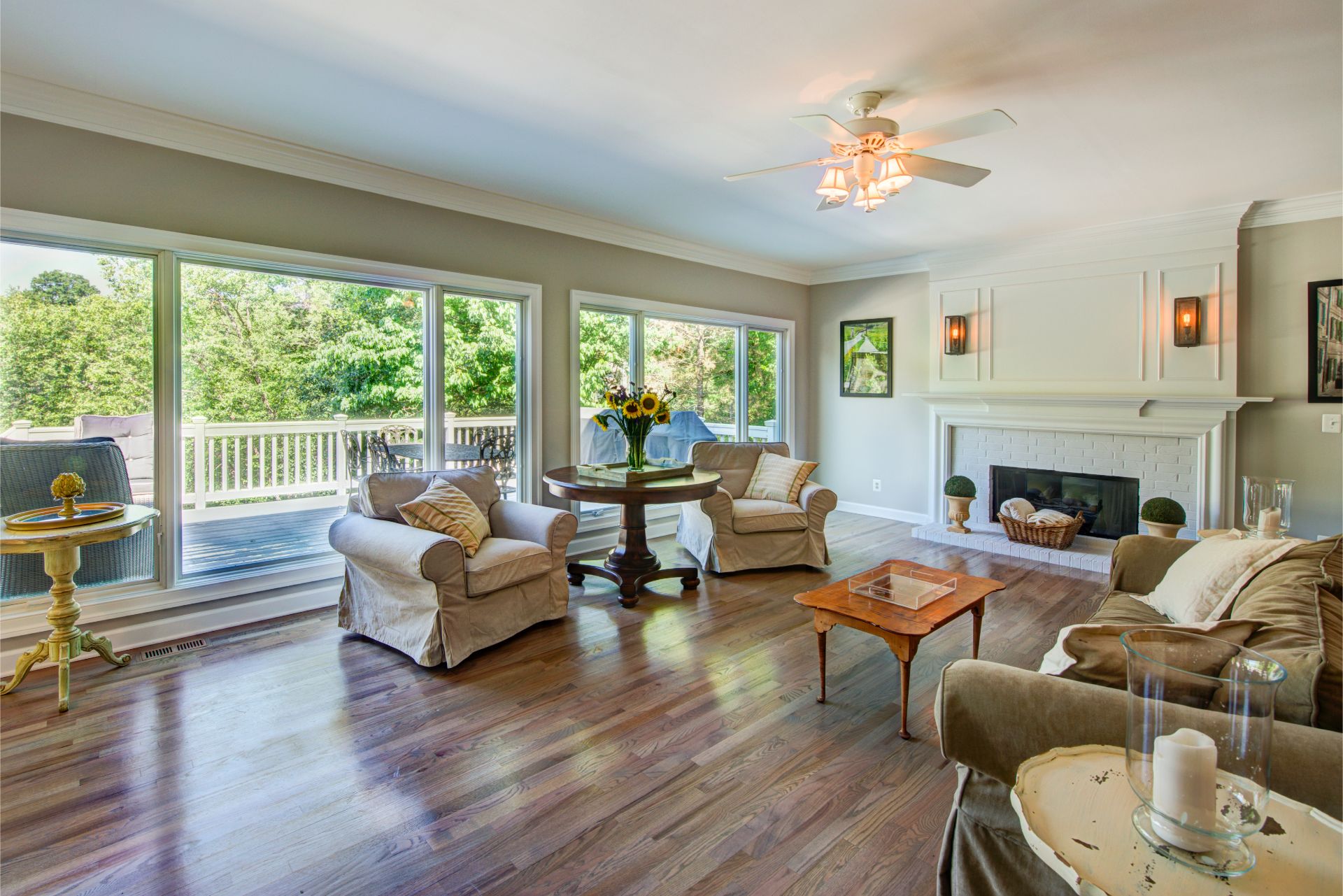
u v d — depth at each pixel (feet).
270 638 10.70
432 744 7.56
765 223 15.92
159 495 10.45
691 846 5.90
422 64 8.31
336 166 11.61
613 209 14.79
